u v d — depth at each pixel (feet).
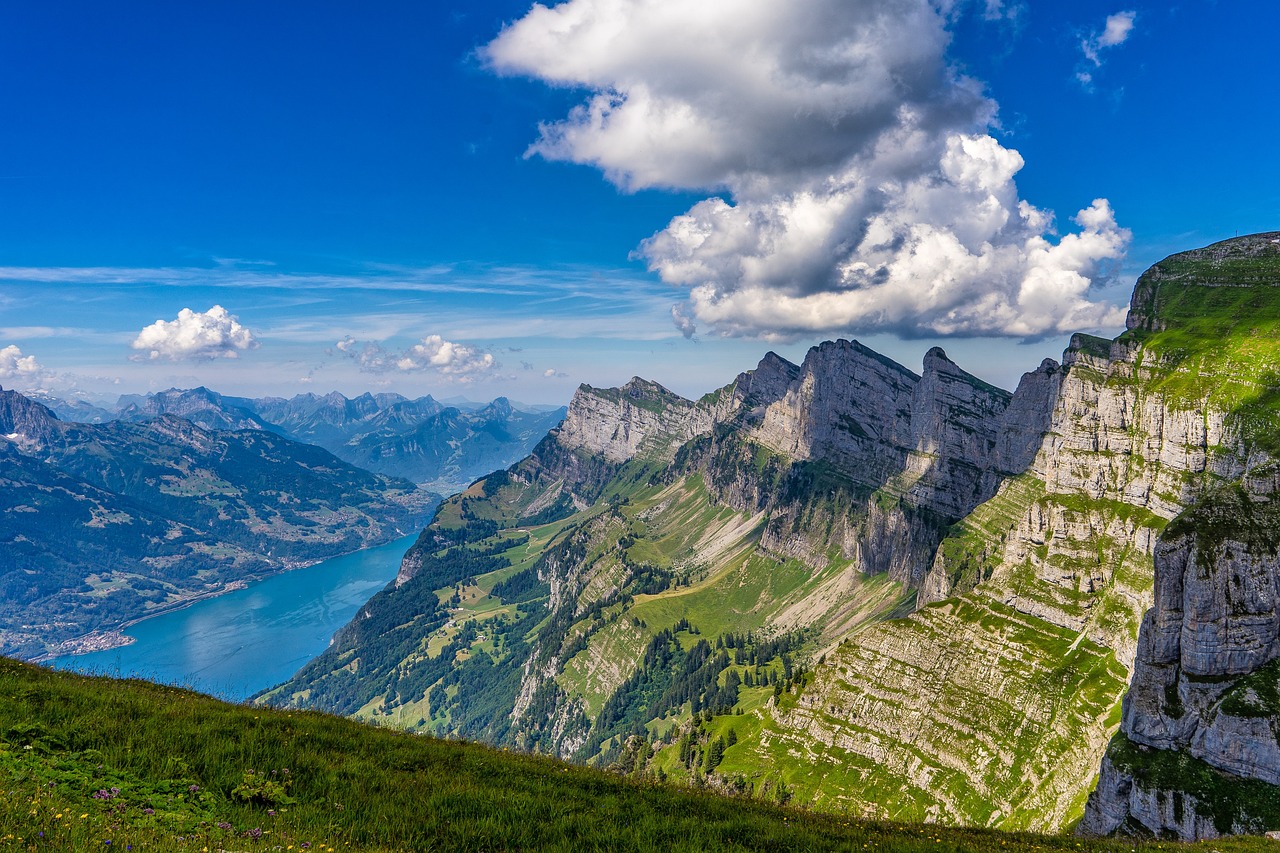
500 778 107.34
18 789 67.15
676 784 135.33
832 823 120.78
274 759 91.66
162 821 67.46
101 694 107.76
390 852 70.54
